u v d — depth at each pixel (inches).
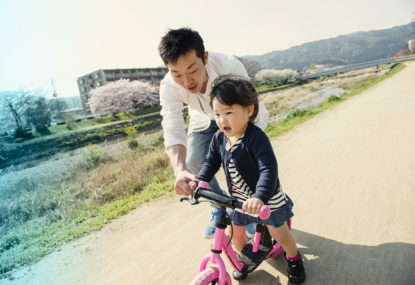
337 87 1252.5
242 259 82.9
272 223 72.4
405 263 83.9
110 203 193.3
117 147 484.7
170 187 189.3
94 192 217.3
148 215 153.3
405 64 2079.2
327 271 86.2
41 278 110.3
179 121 94.3
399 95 487.2
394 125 264.8
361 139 238.5
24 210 216.8
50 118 1405.0
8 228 184.2
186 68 72.6
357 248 94.7
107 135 925.8
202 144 102.2
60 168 399.2
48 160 610.9
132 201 178.5
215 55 87.0
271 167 62.2
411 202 118.5
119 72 2746.1
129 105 1854.1
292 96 1046.4
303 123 376.8
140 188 213.2
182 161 85.6
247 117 64.7
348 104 510.6
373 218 111.3
